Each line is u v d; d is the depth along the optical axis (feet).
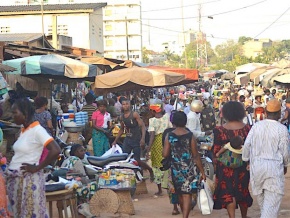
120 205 29.96
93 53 110.32
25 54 65.67
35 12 128.06
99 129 41.98
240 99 77.00
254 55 487.61
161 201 34.81
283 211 30.81
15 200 21.21
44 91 63.41
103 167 32.53
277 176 23.39
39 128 20.98
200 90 109.60
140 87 55.83
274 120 24.06
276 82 89.66
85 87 90.53
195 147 26.89
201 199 26.55
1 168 21.07
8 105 38.75
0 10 128.67
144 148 38.01
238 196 25.94
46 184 24.77
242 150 24.61
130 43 267.18
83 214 28.55
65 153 32.83
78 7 131.03
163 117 36.14
